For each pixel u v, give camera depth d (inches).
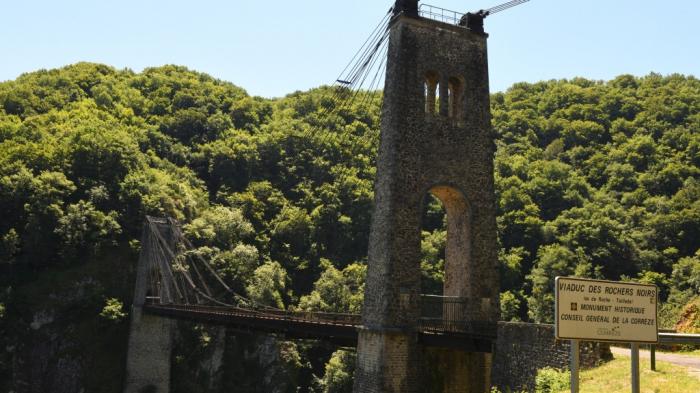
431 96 1370.6
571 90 4783.5
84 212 3026.6
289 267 3577.8
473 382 1245.7
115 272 2987.2
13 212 3004.4
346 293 3213.6
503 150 4269.2
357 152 4318.4
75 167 3272.6
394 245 1236.5
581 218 3368.6
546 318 2805.1
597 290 534.3
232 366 3115.2
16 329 2728.8
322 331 1428.4
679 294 2785.4
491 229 1326.3
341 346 1514.5
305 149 4308.6
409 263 1243.2
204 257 3280.0
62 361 2733.8
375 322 1237.7
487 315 1275.8
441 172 1305.4
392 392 1179.3
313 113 4859.7
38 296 2800.2
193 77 5423.2
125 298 2945.4
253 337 3171.8
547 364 997.2
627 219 3425.2
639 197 3597.4
